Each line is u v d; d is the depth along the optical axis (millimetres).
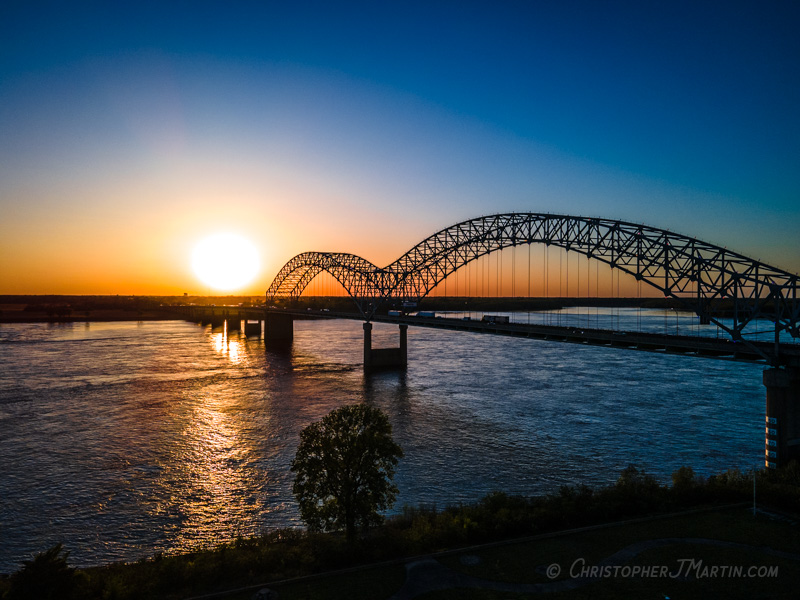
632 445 55531
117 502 41812
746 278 49781
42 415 70625
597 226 62656
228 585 25781
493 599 23828
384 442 30828
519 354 138250
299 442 58031
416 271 112938
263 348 164250
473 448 55094
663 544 28969
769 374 44375
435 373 107375
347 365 122625
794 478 38219
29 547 34812
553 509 33219
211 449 55406
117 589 24234
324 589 24938
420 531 30609
